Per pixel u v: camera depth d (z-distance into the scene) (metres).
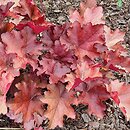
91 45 0.78
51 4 1.09
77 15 0.84
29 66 0.88
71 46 0.79
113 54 0.81
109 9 1.08
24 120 0.75
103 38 0.79
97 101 0.77
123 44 1.00
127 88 0.78
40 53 0.78
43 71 0.78
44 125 0.83
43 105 0.80
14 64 0.75
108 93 0.77
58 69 0.79
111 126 0.85
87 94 0.78
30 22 0.79
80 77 0.75
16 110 0.75
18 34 0.77
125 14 1.08
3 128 0.81
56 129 0.83
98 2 1.10
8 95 0.82
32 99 0.77
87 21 0.84
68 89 0.74
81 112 0.86
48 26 0.81
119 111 0.87
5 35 0.76
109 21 1.06
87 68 0.76
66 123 0.84
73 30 0.78
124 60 0.81
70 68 0.79
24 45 0.77
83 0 1.11
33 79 0.80
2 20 0.83
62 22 1.04
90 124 0.85
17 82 0.82
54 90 0.77
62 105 0.76
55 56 0.80
